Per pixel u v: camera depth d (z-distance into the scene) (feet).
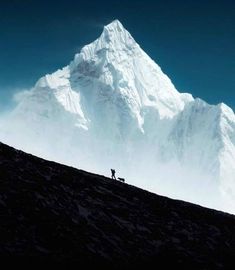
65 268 149.59
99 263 159.02
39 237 157.79
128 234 184.75
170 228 203.72
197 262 183.73
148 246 182.09
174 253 183.73
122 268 161.68
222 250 201.98
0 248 145.18
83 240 166.91
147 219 204.03
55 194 187.73
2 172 185.37
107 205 200.85
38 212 169.78
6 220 157.79
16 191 175.63
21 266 142.41
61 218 173.17
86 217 182.50
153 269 168.14
